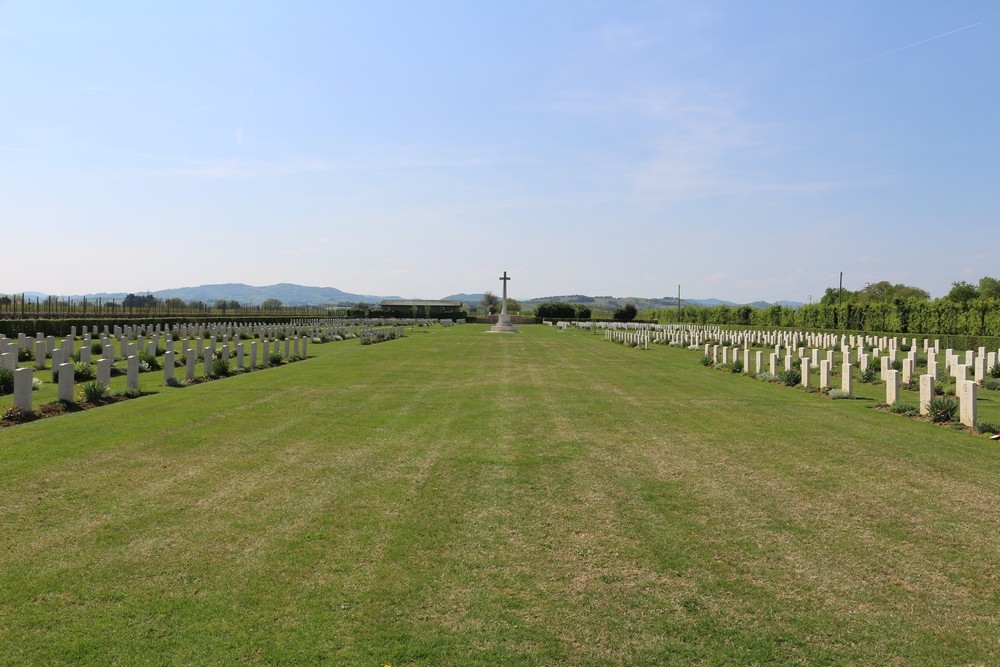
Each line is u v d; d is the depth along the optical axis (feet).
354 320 244.42
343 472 28.37
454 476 27.89
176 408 44.57
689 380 67.10
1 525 21.22
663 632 15.15
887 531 21.75
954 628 15.51
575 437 36.45
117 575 17.66
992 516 23.26
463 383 62.13
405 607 16.12
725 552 19.85
